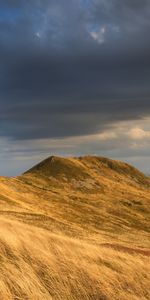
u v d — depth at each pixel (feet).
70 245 70.79
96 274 58.03
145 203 489.67
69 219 345.51
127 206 463.01
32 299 46.80
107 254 72.18
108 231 327.26
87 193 521.24
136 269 67.10
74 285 54.54
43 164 604.90
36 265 56.03
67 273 56.24
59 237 74.79
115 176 642.63
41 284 52.01
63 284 53.88
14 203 315.99
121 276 61.52
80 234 204.03
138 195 544.21
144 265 70.03
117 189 568.00
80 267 58.70
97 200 469.98
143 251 109.29
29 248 60.59
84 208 414.00
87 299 53.57
